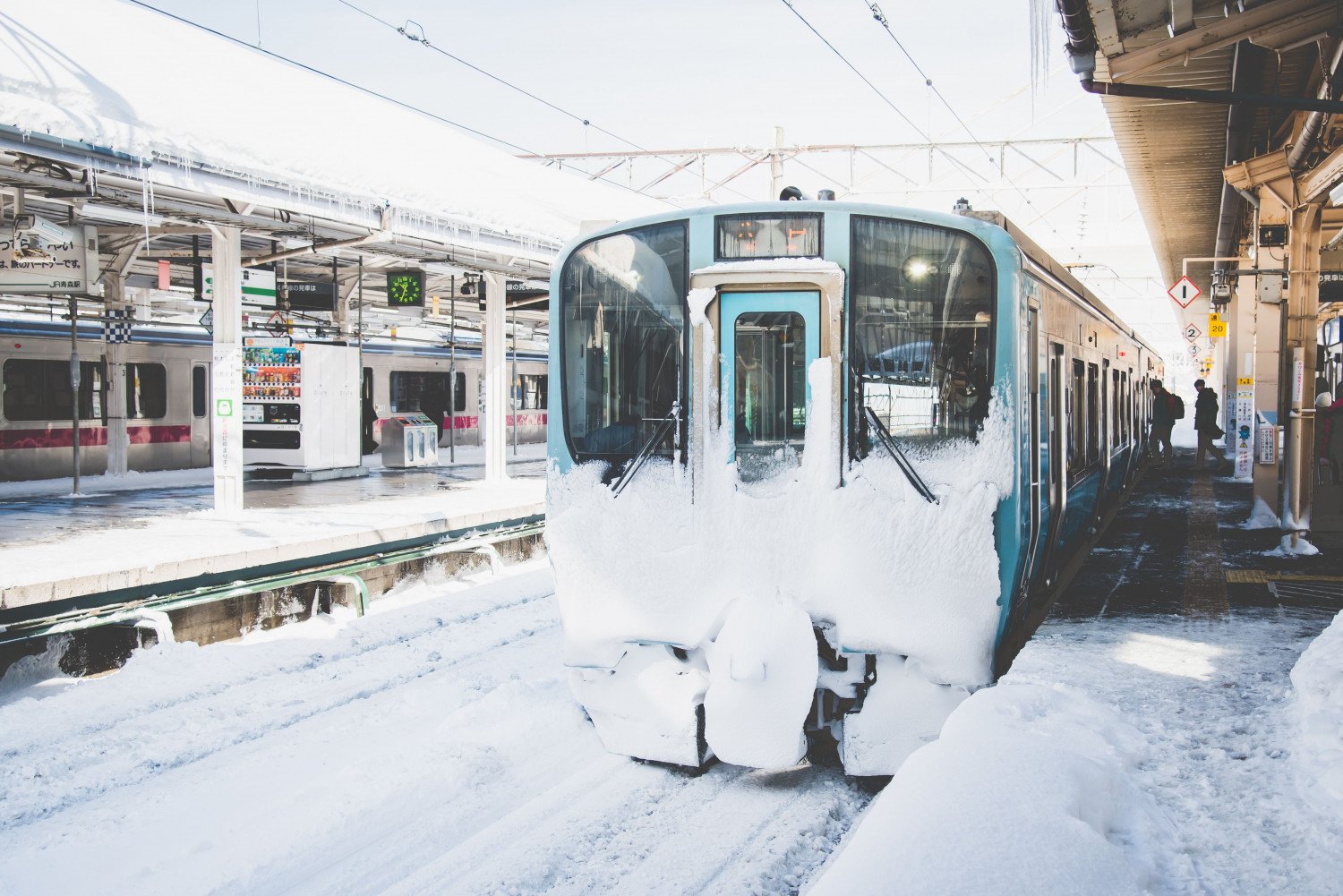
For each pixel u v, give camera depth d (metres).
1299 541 9.52
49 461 17.75
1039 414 5.95
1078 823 3.14
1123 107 11.64
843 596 4.98
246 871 4.33
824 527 5.04
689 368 5.36
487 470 16.25
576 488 5.55
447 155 13.80
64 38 8.95
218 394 11.99
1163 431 21.28
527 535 13.07
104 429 18.55
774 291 5.23
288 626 9.50
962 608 5.00
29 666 7.41
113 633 8.04
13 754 5.88
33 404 17.52
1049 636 6.00
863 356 5.21
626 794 5.12
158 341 19.39
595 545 5.39
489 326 16.12
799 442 5.21
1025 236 6.21
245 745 6.18
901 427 5.16
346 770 5.39
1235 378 22.80
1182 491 16.20
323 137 11.05
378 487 15.82
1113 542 10.36
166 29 11.09
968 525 5.04
